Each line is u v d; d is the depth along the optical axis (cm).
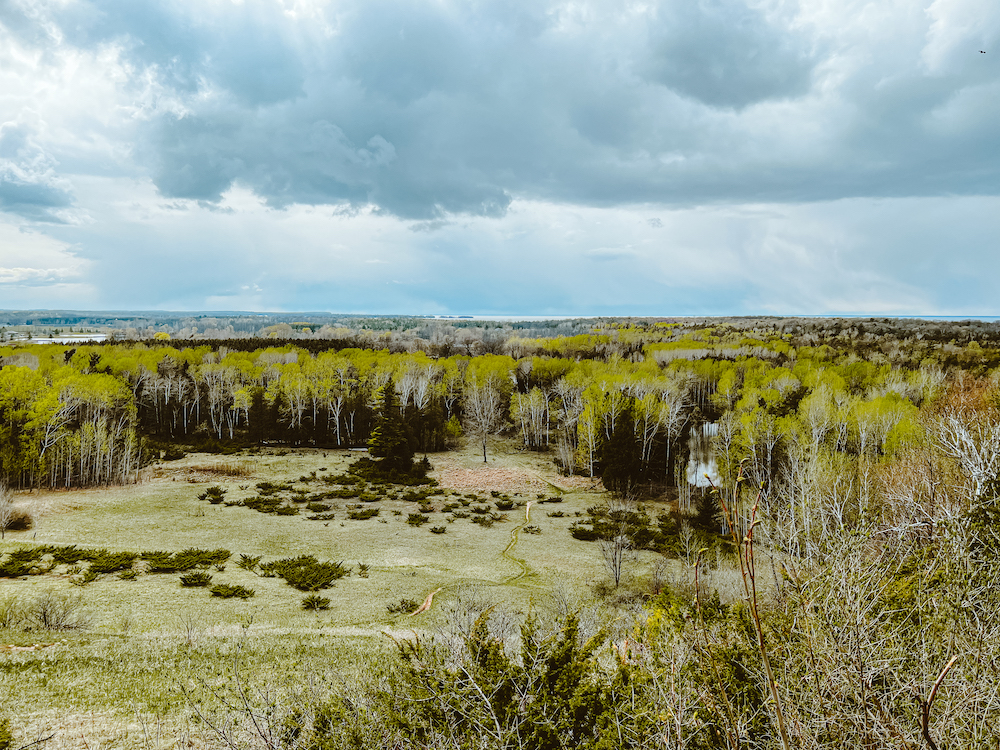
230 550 4522
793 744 408
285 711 988
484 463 8038
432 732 630
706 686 479
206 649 2180
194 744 1384
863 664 405
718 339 17250
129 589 3459
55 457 6378
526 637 737
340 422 9756
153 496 6059
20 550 4144
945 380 6950
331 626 2894
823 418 5516
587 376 9944
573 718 636
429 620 2920
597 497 6506
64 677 1861
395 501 6159
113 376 8919
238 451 8425
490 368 10688
